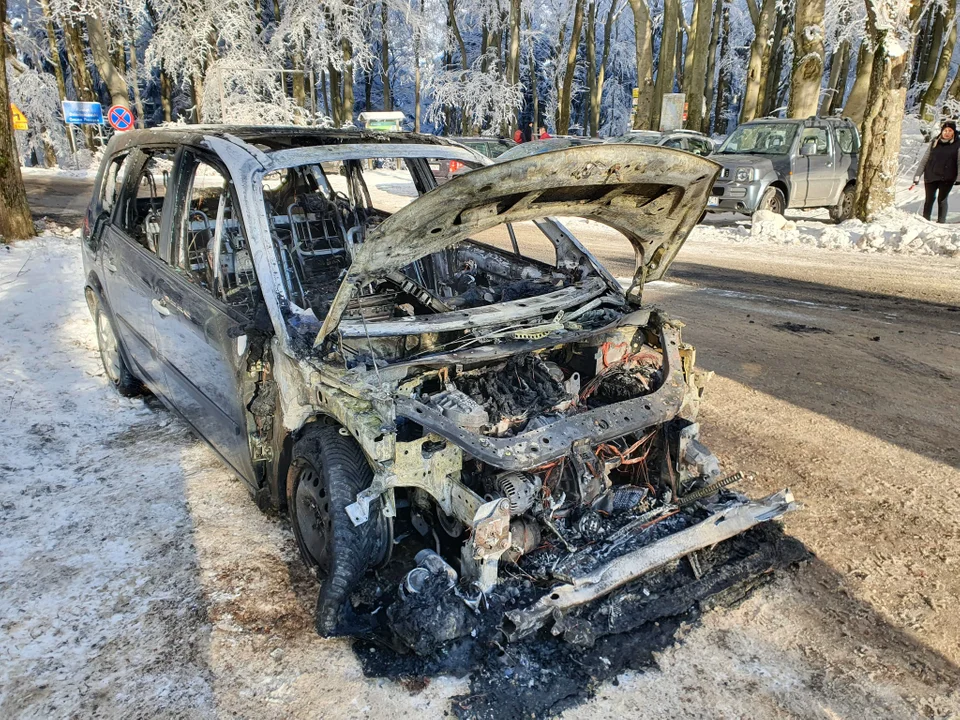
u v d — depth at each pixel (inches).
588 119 1811.0
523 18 1421.0
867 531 146.0
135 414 197.8
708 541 119.9
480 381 129.7
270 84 895.1
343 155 143.4
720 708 100.0
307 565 125.6
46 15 1026.7
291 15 927.0
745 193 542.9
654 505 131.7
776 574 130.2
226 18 872.9
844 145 594.9
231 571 128.5
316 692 101.1
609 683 103.1
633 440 138.3
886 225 498.3
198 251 155.1
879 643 113.9
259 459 132.6
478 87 1198.9
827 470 172.2
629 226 137.1
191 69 925.2
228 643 110.9
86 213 217.3
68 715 97.3
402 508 128.7
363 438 102.7
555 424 112.0
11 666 105.6
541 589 111.1
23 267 331.3
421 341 132.0
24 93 1058.7
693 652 110.1
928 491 162.7
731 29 1545.3
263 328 123.0
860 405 212.8
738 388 225.3
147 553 133.6
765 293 347.9
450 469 109.7
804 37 625.6
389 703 98.7
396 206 306.2
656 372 137.4
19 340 243.1
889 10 494.9
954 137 490.0
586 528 122.6
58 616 116.4
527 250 203.3
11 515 145.5
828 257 443.5
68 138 1143.6
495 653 104.9
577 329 133.6
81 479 161.0
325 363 114.0
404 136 172.9
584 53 1761.8
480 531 103.7
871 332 285.4
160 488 157.6
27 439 178.7
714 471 135.4
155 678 103.9
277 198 168.6
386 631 106.6
